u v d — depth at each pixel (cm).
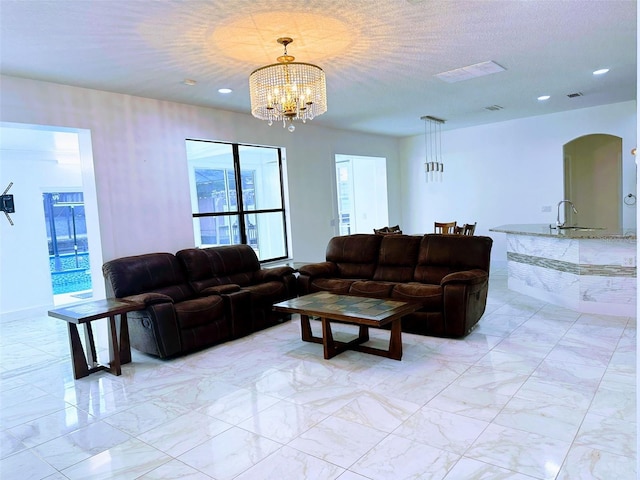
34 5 254
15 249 632
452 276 419
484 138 805
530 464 218
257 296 478
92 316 348
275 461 233
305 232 689
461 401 289
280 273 521
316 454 237
